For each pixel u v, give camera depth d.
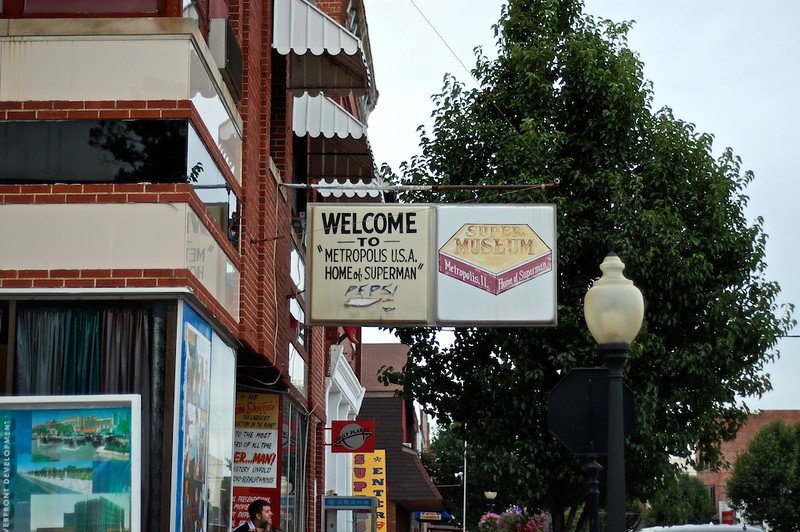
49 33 9.72
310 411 19.19
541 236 13.72
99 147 9.59
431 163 18.41
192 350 9.87
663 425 17.48
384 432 35.22
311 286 13.56
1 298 9.40
